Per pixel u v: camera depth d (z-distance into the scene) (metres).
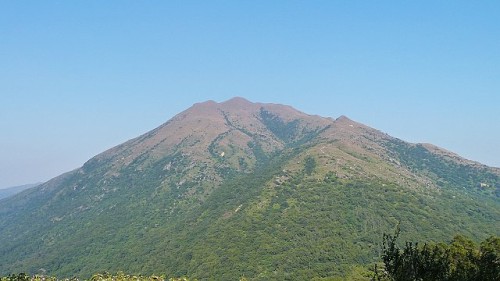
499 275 16.88
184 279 28.70
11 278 26.70
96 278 25.75
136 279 25.95
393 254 17.42
